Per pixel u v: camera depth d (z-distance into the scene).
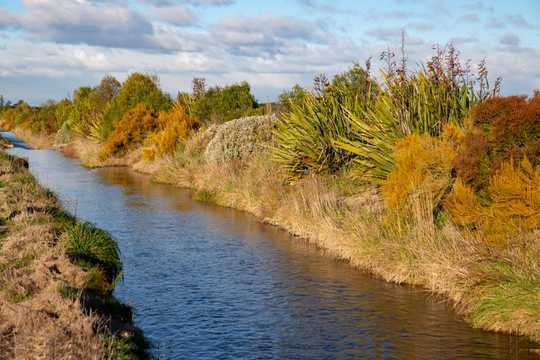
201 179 26.11
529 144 10.64
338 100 19.31
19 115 95.31
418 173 12.70
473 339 8.95
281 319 10.09
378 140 15.07
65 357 6.61
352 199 16.25
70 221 15.16
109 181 30.69
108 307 9.77
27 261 10.91
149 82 47.75
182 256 14.62
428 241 11.79
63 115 69.19
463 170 11.49
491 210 10.63
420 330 9.42
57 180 30.91
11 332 7.45
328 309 10.57
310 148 18.69
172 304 10.88
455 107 14.52
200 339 9.18
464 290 10.41
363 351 8.69
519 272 9.55
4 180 20.39
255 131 25.81
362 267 13.24
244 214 20.69
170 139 33.72
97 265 11.79
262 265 13.72
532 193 9.98
